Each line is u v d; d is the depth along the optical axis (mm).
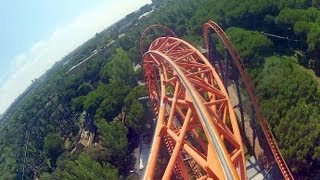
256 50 120875
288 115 92188
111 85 154125
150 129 125688
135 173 115312
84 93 192250
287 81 101938
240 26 143500
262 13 138875
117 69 157875
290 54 127625
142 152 120500
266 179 92438
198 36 158625
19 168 168250
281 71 108562
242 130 107250
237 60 106562
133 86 156500
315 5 139000
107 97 148500
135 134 130375
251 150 101500
